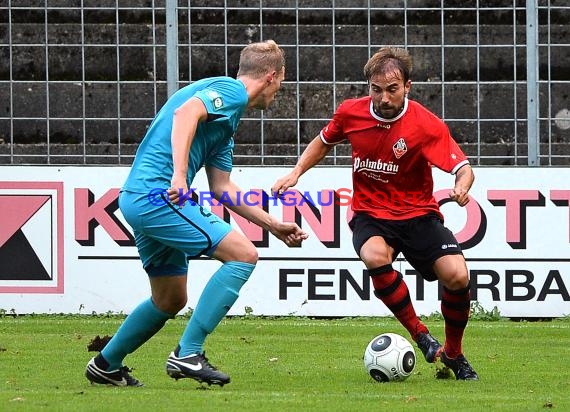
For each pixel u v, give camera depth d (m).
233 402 13.59
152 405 13.16
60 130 31.70
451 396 14.66
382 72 16.78
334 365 19.09
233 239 14.55
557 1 32.72
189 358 14.40
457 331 16.78
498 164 30.66
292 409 13.03
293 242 15.40
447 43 31.70
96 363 15.35
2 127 32.12
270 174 27.47
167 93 28.67
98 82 28.89
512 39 31.70
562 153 31.89
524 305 27.56
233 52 31.22
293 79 31.08
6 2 32.56
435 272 17.00
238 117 14.94
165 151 14.51
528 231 27.55
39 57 32.12
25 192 27.52
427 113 17.38
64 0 32.12
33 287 27.61
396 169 17.33
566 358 20.58
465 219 27.55
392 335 16.88
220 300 14.45
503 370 18.56
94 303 27.64
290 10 30.12
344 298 27.52
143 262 15.10
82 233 27.59
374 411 12.98
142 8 28.80
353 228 17.77
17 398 13.84
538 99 28.45
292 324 26.44
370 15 31.47
